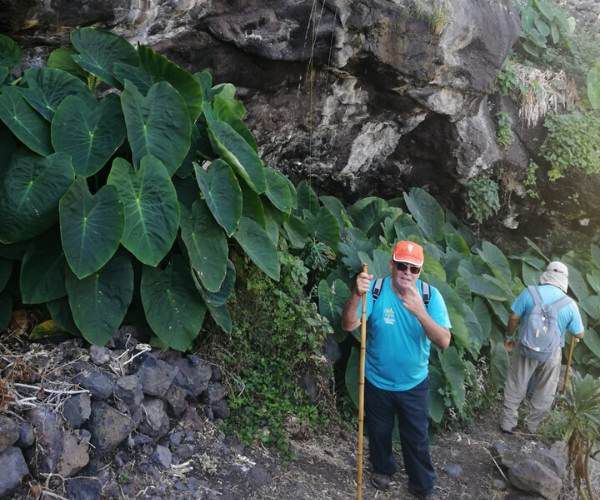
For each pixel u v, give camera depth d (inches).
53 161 157.2
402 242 165.2
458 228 340.8
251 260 199.5
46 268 159.3
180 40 209.2
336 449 195.2
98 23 183.2
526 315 238.2
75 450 139.2
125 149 174.1
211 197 174.6
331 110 261.4
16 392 140.1
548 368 235.6
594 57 357.1
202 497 150.3
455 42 265.6
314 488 171.5
